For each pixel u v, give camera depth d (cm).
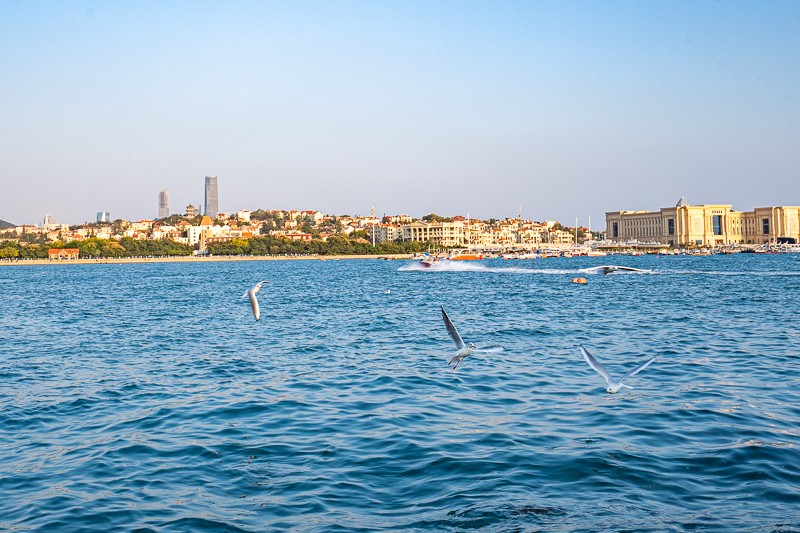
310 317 6122
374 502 1720
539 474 1853
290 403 2686
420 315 6169
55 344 4556
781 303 6600
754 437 2094
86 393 2955
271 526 1603
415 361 3588
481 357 3641
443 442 2130
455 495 1738
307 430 2305
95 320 6188
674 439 2103
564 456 1977
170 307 7569
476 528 1570
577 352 3775
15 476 1936
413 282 12569
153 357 3922
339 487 1811
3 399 2850
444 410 2534
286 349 4138
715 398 2605
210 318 6194
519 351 3847
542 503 1683
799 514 1598
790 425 2223
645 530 1545
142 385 3109
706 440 2084
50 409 2675
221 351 4106
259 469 1952
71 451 2148
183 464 2005
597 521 1587
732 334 4391
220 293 10044
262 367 3525
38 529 1606
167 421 2464
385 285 11694
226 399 2786
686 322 5147
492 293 9106
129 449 2148
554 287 10125
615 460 1931
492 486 1783
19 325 5856
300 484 1836
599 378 3041
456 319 5747
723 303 6756
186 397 2845
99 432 2347
